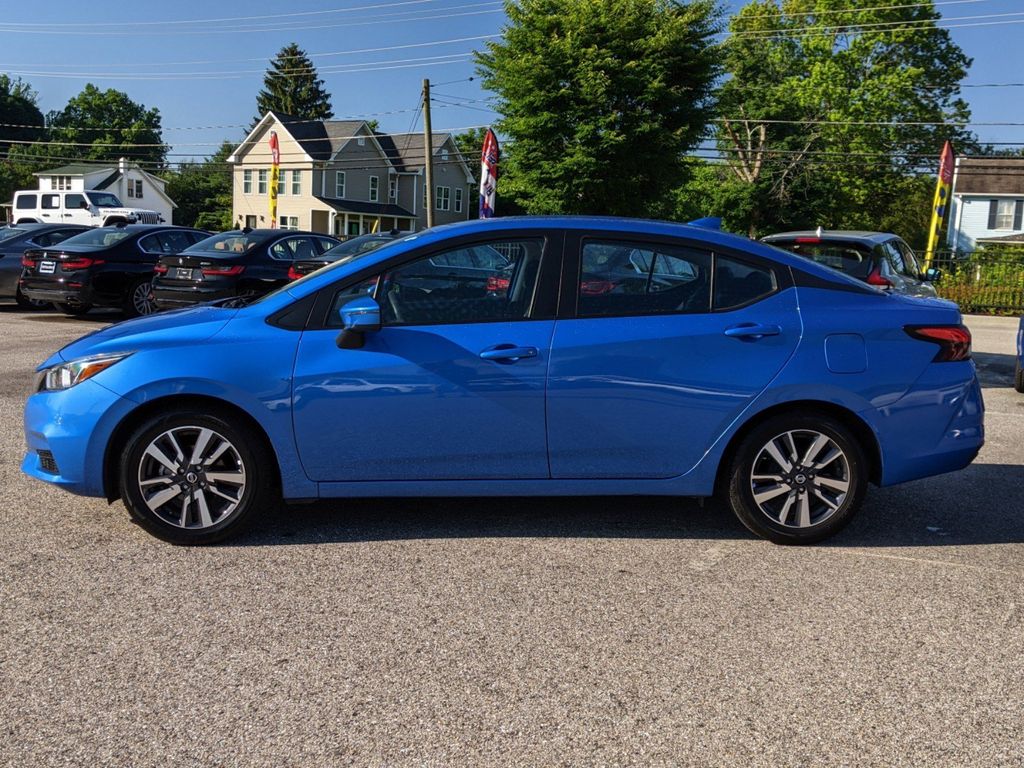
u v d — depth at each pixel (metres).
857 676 3.14
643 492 4.40
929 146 46.66
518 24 23.05
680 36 22.45
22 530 4.48
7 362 9.89
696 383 4.28
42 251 13.81
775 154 44.81
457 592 3.81
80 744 2.64
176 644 3.29
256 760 2.58
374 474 4.27
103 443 4.18
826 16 45.66
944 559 4.34
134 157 90.56
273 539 4.42
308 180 52.09
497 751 2.64
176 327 4.29
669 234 4.41
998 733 2.79
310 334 4.22
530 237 4.37
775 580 4.02
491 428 4.24
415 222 59.28
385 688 3.00
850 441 4.37
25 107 91.25
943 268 26.52
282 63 79.88
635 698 2.96
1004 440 7.21
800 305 4.40
